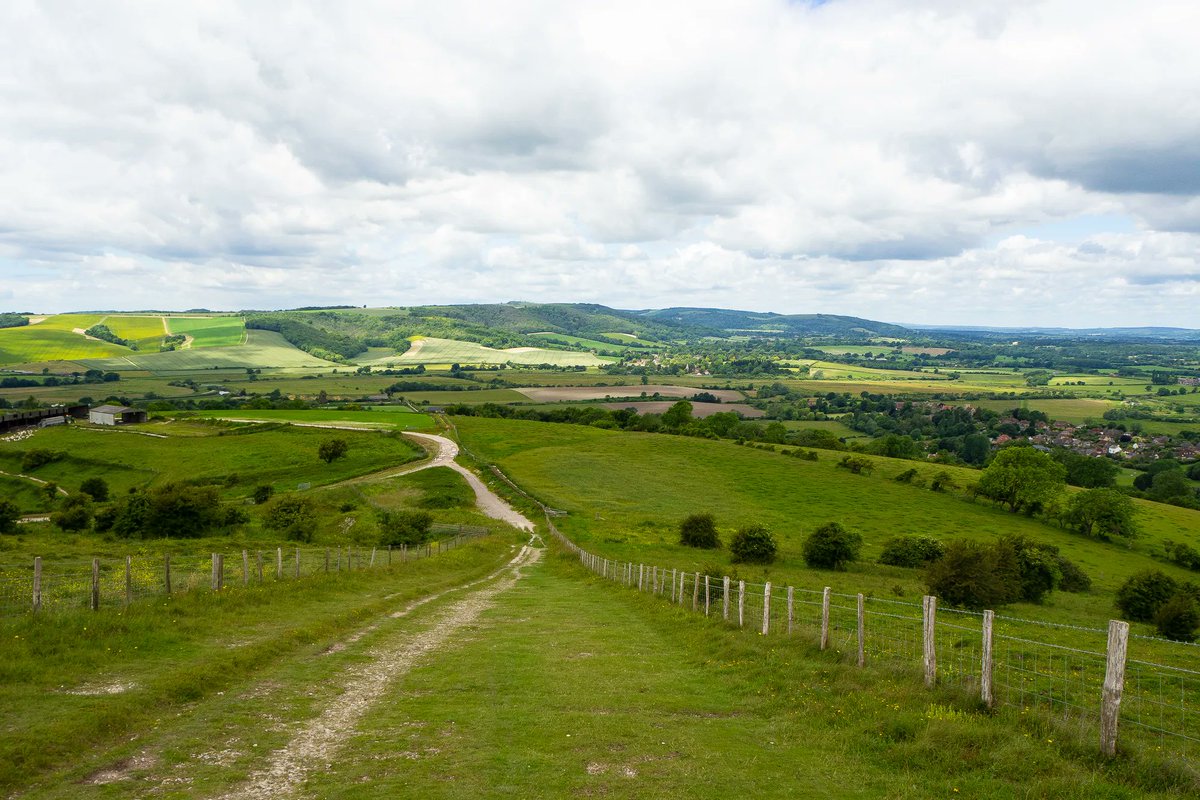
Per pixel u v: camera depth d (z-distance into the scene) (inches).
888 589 2030.0
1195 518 4690.0
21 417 6668.3
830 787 443.5
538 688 668.7
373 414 7564.0
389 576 1528.1
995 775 457.1
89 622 756.0
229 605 951.0
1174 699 761.6
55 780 431.2
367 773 452.8
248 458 5162.4
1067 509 4252.0
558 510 3735.2
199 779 438.9
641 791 430.6
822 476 5162.4
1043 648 1138.7
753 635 869.2
